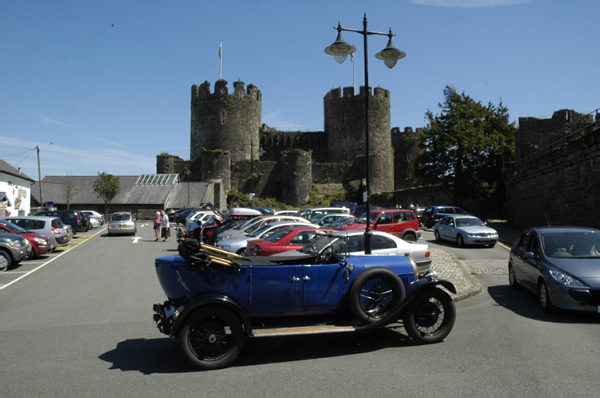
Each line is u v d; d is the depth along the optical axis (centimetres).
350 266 612
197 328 546
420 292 612
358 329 578
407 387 479
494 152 3719
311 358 579
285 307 586
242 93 6638
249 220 1714
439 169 3819
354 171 6475
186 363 543
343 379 504
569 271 751
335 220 1877
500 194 3753
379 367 539
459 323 733
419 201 4678
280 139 7194
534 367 529
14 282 1177
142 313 841
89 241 2400
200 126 6638
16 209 3281
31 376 525
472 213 3941
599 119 2017
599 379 491
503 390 466
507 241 2080
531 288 867
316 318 612
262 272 575
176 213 4047
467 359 561
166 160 6556
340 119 6881
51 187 5581
